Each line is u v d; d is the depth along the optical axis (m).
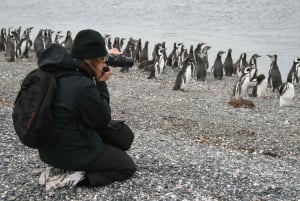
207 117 16.28
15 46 32.66
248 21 63.34
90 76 6.29
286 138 13.85
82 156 6.35
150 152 9.14
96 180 6.64
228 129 14.62
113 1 91.06
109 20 67.31
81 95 5.99
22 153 8.47
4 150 8.61
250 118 16.52
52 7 84.31
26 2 92.81
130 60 6.78
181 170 7.86
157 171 7.68
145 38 49.38
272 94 22.86
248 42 46.47
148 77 26.30
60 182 6.62
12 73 24.34
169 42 46.56
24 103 6.00
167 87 23.44
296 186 7.81
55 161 6.38
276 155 12.08
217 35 51.66
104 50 6.15
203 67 26.52
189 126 14.74
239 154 10.84
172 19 66.75
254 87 21.52
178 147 10.56
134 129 13.51
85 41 6.05
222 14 70.56
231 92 22.70
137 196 6.54
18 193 6.55
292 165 10.55
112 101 18.50
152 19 67.25
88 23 64.19
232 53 40.62
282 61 36.75
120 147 6.99
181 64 30.64
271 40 47.62
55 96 6.00
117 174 6.88
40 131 5.87
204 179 7.53
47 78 5.97
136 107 17.42
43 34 38.72
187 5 82.19
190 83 25.53
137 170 7.59
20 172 7.38
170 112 16.83
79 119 6.17
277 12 71.69
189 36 50.78
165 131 13.88
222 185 7.34
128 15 72.25
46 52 6.14
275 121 16.25
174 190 6.88
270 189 7.39
